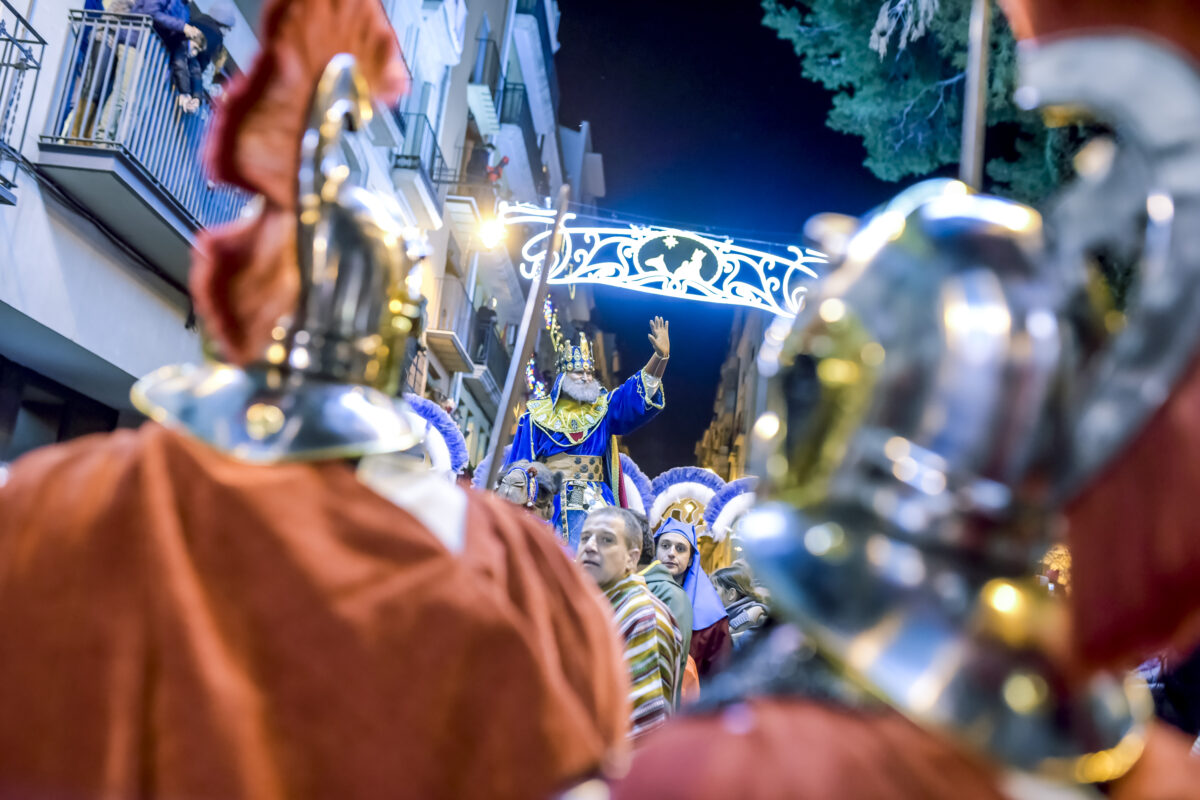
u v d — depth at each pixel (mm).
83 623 1333
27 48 9531
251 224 1626
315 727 1325
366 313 1526
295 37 1648
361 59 1707
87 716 1301
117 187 10094
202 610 1337
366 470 1540
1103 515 1234
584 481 7062
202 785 1265
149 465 1417
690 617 5059
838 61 14328
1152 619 1198
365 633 1362
